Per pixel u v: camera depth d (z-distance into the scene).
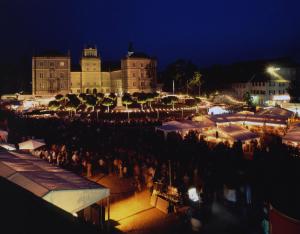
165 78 131.50
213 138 36.06
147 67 124.31
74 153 31.00
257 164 25.38
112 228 18.19
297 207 10.49
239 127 34.50
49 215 11.15
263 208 17.70
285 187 12.22
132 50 129.12
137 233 17.58
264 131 37.78
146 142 35.78
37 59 118.06
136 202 22.27
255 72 114.06
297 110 54.41
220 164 25.69
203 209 19.55
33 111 75.19
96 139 39.44
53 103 77.75
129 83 122.69
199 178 22.28
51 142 39.59
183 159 28.05
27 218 10.46
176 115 71.56
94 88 126.50
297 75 104.44
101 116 70.56
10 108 83.69
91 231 12.05
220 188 21.39
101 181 26.92
